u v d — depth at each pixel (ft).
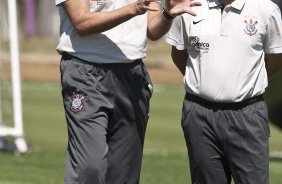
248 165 71.46
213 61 70.13
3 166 133.59
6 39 201.87
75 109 69.87
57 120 210.18
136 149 72.69
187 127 72.23
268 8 70.18
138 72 71.51
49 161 140.97
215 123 71.00
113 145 72.18
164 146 168.45
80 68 70.08
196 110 71.41
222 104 70.54
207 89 70.23
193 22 70.79
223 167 72.59
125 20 67.46
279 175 127.24
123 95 70.95
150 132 189.88
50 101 265.13
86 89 69.82
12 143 152.97
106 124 70.33
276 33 71.05
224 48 69.97
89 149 69.10
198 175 72.90
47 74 402.72
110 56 70.03
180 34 72.28
